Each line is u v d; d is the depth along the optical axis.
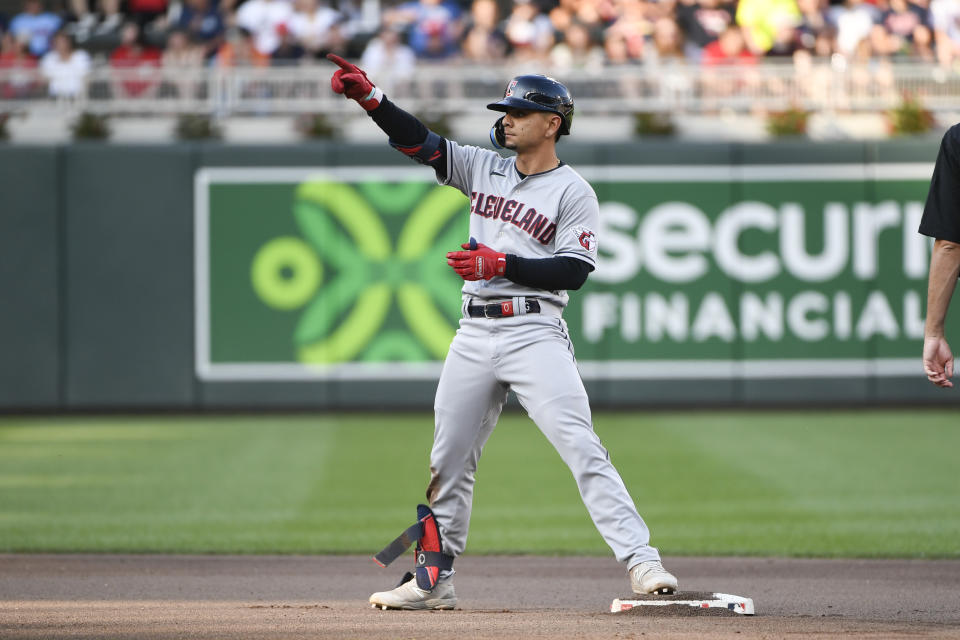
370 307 54.19
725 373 54.12
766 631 14.31
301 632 14.65
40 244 53.69
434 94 54.22
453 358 16.38
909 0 58.59
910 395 53.91
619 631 14.32
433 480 16.75
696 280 54.06
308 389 54.16
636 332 54.12
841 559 23.66
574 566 23.25
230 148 53.88
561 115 15.99
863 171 53.78
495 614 16.17
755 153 54.00
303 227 54.03
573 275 15.79
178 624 15.52
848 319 54.00
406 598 16.80
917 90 55.50
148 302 53.94
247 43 58.94
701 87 55.72
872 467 37.94
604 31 59.62
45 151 53.62
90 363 53.84
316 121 55.28
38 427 50.31
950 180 15.06
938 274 15.32
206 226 53.97
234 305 54.06
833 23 58.78
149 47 59.28
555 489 34.50
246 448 43.34
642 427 49.09
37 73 55.06
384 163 54.00
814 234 54.06
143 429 49.53
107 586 20.42
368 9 65.12
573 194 16.05
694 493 33.16
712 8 60.03
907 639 13.84
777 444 43.56
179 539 26.25
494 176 16.42
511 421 54.16
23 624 15.65
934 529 27.36
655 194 54.06
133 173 53.81
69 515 29.70
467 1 65.44
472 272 15.45
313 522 28.80
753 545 25.38
